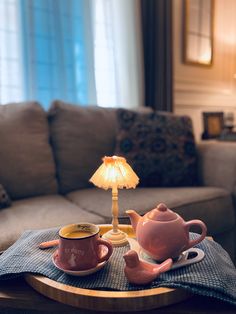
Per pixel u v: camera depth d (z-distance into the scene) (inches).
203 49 85.2
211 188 47.1
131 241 26.2
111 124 54.7
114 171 25.6
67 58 59.2
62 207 39.6
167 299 19.0
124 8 66.1
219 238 45.7
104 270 21.7
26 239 26.7
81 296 19.0
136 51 66.7
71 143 50.4
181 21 79.4
